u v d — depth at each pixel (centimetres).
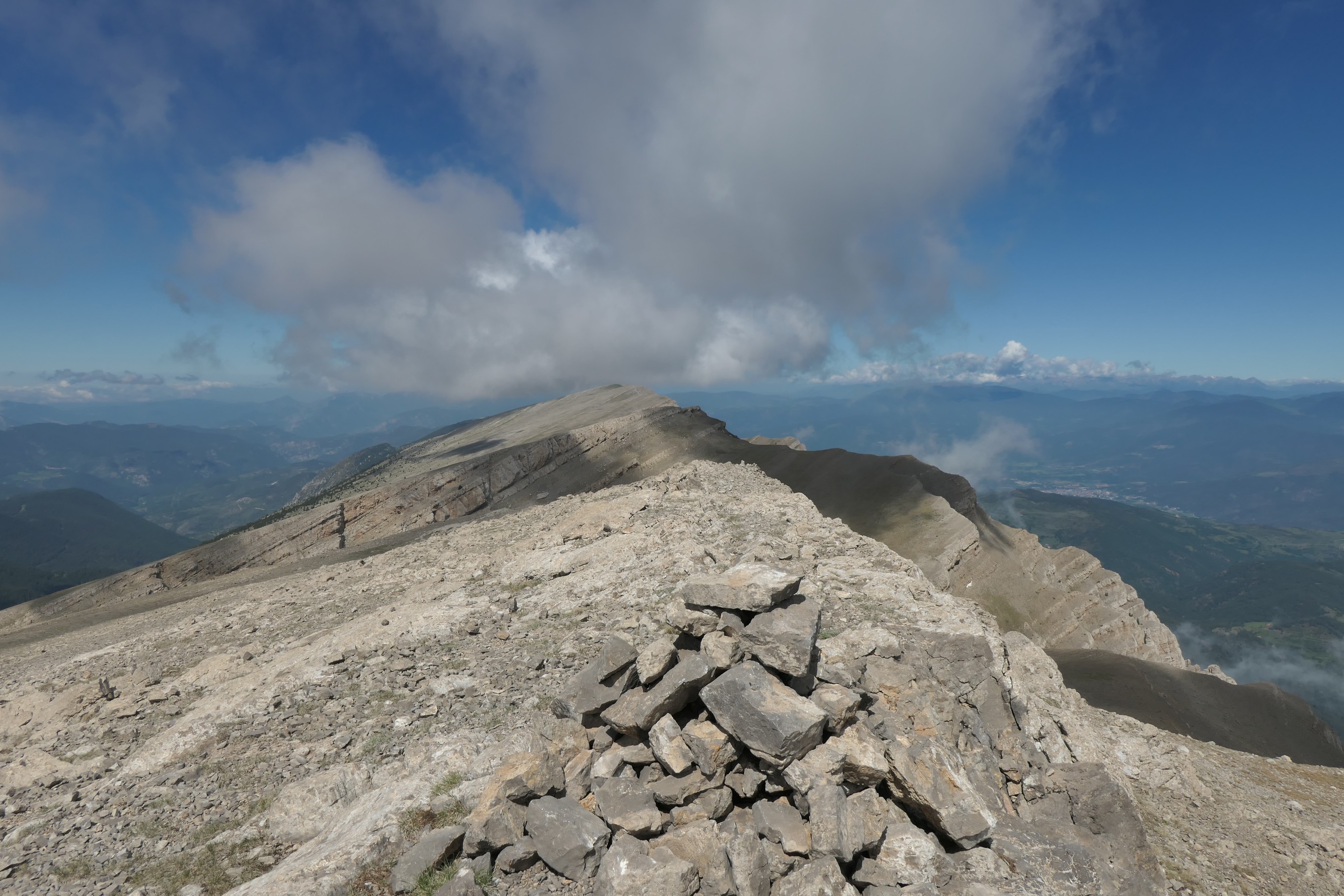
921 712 1432
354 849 1151
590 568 3064
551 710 1508
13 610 12662
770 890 1026
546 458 19550
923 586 2525
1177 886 1747
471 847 1125
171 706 2452
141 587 13475
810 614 1352
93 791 1684
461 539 5462
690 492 4966
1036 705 2086
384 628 2603
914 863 1085
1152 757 2448
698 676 1246
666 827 1163
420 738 1678
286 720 1900
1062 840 1204
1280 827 2203
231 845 1352
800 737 1127
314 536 15650
